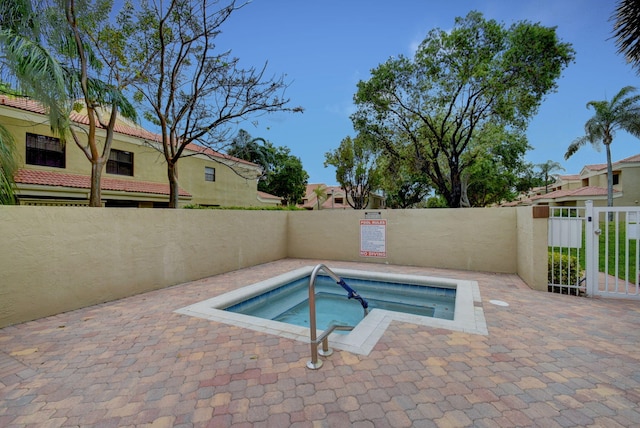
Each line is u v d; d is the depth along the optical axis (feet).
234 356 10.18
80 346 11.12
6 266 13.12
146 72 27.14
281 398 7.85
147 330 12.58
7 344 11.32
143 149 49.32
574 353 10.11
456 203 52.49
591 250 16.74
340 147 85.76
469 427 6.70
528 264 19.52
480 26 42.86
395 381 8.53
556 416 7.04
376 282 23.22
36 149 37.60
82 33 22.80
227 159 64.54
